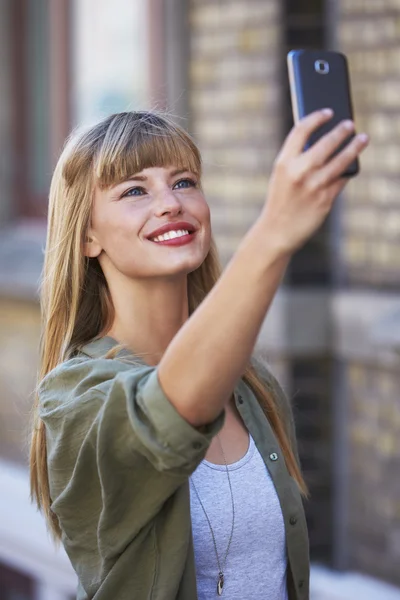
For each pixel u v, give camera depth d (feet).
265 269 4.77
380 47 14.43
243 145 15.75
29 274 19.34
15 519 18.45
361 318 14.65
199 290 7.52
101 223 6.43
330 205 4.72
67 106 20.62
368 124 14.69
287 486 6.64
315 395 15.20
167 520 5.93
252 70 15.53
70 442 5.78
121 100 19.19
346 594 14.61
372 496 14.85
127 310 6.58
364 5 14.53
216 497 6.40
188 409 5.02
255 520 6.46
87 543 6.02
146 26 18.12
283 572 6.67
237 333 4.85
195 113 16.39
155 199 6.32
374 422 14.74
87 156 6.47
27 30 21.15
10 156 21.39
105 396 5.65
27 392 19.62
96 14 19.62
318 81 5.06
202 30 16.22
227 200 15.98
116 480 5.51
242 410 6.78
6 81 21.27
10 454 19.95
